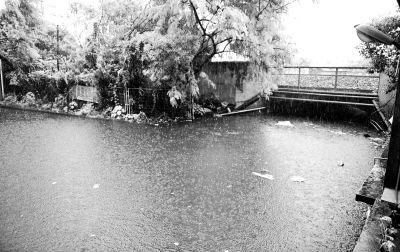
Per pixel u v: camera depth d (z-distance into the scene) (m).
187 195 5.23
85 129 10.46
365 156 7.49
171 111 12.45
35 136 9.36
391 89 9.88
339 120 12.79
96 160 7.07
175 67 11.78
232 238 3.94
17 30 17.16
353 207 4.80
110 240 3.88
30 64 17.19
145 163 6.89
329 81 16.86
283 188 5.54
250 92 14.67
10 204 4.82
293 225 4.26
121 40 13.34
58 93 15.41
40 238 3.89
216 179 5.96
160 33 12.16
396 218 3.50
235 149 8.11
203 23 11.87
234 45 12.41
